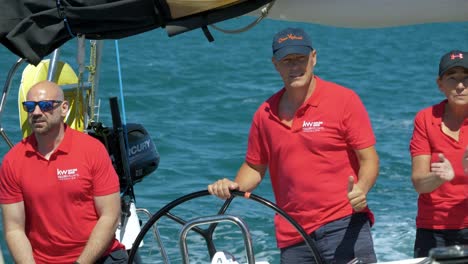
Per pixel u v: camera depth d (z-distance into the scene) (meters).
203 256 11.16
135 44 38.41
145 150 7.93
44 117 5.87
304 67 5.95
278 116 6.22
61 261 6.09
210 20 6.01
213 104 24.19
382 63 37.09
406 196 14.48
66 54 31.20
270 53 38.56
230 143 19.28
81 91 7.88
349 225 6.06
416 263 5.46
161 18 5.95
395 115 22.94
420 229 6.38
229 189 5.54
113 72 28.72
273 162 6.29
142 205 14.00
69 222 6.02
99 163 6.00
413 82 30.06
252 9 6.03
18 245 5.98
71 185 5.94
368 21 6.53
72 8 5.84
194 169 16.70
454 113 6.15
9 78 6.91
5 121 19.55
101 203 6.02
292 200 6.17
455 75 6.01
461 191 6.16
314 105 6.03
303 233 5.35
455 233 6.21
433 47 45.72
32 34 5.85
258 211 13.28
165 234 12.13
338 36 49.66
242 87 27.55
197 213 13.38
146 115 22.48
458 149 6.12
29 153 5.99
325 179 6.05
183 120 21.88
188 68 31.39
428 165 6.22
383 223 12.86
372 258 6.12
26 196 6.00
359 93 27.55
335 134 6.02
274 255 11.51
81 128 7.88
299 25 54.34
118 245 6.27
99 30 5.95
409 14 6.34
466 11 6.28
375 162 5.98
